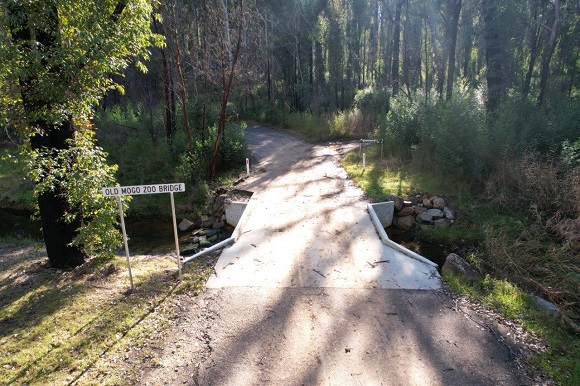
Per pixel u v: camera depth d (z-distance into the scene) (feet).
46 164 20.93
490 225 33.24
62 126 22.84
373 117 80.33
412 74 97.96
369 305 19.35
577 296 22.17
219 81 62.34
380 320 18.02
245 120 109.19
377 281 21.94
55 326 17.44
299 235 29.27
